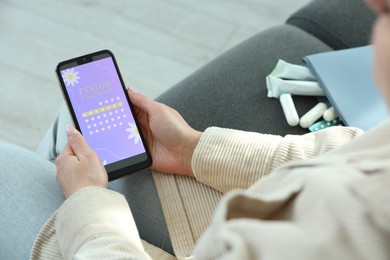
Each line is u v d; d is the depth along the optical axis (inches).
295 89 32.5
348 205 11.2
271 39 36.0
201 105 32.7
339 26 37.3
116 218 24.5
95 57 30.6
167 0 58.0
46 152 35.1
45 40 54.4
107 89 30.4
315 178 12.5
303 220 12.0
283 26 37.2
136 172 30.4
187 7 57.8
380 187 11.2
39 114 50.4
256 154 26.9
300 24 38.5
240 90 33.4
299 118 32.4
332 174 12.3
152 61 54.2
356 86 32.3
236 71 34.2
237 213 13.6
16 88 51.4
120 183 30.5
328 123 31.9
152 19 56.7
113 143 29.7
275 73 33.6
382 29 10.4
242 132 28.1
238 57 34.9
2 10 55.8
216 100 32.9
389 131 15.2
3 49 53.5
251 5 58.8
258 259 11.6
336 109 31.3
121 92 30.5
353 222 10.9
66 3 56.7
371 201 11.0
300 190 13.2
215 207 28.3
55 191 29.0
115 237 23.0
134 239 23.8
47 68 52.9
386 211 10.6
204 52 55.5
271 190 14.5
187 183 29.4
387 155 12.8
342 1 38.0
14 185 28.5
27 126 49.6
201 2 58.3
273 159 26.6
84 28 55.4
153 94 52.4
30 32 54.7
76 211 24.6
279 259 11.2
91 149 28.3
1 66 52.4
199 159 27.6
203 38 56.2
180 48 55.3
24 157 30.0
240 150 27.2
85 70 30.4
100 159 28.7
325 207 11.6
